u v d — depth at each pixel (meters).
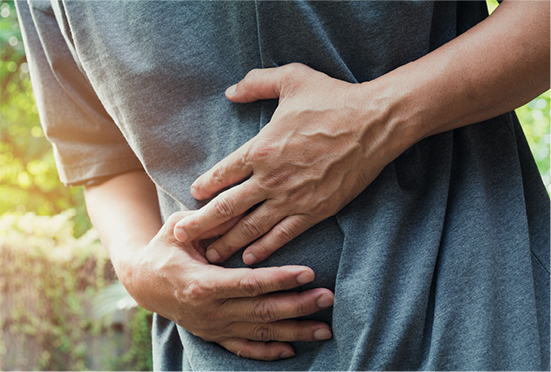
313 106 0.58
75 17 0.66
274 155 0.59
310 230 0.60
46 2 0.71
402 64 0.60
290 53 0.61
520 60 0.55
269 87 0.61
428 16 0.60
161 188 0.65
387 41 0.59
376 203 0.59
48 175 5.22
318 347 0.61
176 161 0.64
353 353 0.57
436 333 0.56
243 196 0.60
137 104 0.64
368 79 0.61
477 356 0.55
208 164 0.63
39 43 0.75
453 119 0.57
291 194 0.59
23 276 2.82
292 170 0.58
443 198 0.58
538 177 0.62
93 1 0.65
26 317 2.79
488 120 0.61
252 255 0.61
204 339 0.64
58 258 2.87
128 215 0.72
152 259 0.63
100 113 0.74
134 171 0.76
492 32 0.56
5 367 2.72
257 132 0.62
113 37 0.65
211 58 0.63
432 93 0.56
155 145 0.64
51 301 2.84
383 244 0.57
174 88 0.64
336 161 0.58
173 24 0.64
